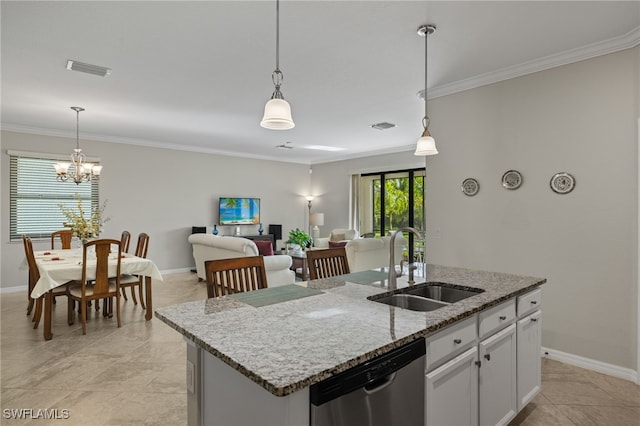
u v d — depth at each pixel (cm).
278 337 133
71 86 373
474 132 351
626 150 268
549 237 304
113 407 232
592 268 283
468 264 353
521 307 215
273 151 801
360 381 117
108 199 636
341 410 113
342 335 135
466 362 170
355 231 821
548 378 271
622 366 271
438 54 298
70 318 389
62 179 490
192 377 142
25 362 296
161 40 274
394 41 275
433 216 381
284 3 224
